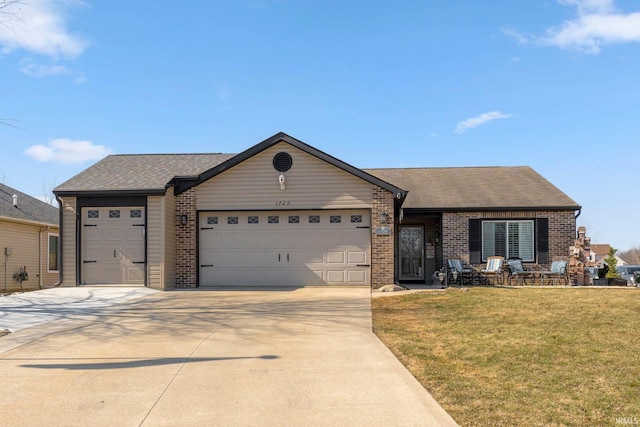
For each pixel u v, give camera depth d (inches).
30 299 532.7
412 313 434.6
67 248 629.9
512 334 338.0
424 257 813.2
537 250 756.0
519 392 229.5
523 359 280.5
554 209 753.6
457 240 764.0
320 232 648.4
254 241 653.3
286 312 445.7
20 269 860.0
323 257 646.5
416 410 211.5
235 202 649.6
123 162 741.3
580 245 734.5
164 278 615.5
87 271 630.5
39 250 922.1
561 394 225.1
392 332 360.8
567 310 419.2
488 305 454.9
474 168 932.6
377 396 229.3
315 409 214.7
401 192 636.7
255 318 417.7
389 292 588.7
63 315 436.5
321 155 638.5
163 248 617.9
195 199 653.3
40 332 366.9
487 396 225.6
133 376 261.7
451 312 428.5
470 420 198.5
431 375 258.4
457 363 278.8
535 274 727.7
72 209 630.5
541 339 322.0
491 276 740.0
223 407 217.8
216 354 304.0
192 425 199.3
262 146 643.5
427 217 784.3
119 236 629.6
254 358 294.4
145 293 577.9
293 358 294.0
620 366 262.7
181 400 226.4
